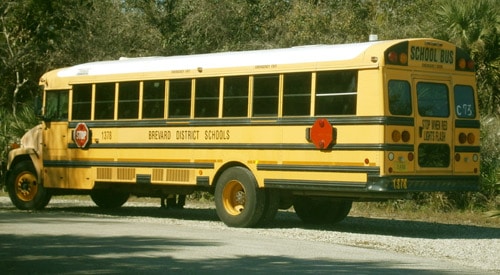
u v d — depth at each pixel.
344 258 12.78
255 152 16.66
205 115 17.41
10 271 11.12
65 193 20.91
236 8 33.50
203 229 16.33
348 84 15.47
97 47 32.38
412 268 11.98
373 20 30.11
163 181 18.03
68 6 31.30
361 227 17.84
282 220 19.11
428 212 21.03
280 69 16.33
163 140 18.05
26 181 20.62
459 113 16.25
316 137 15.76
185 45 33.75
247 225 16.73
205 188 18.14
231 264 11.92
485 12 23.84
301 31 29.97
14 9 29.69
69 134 19.67
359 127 15.27
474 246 14.70
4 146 26.78
